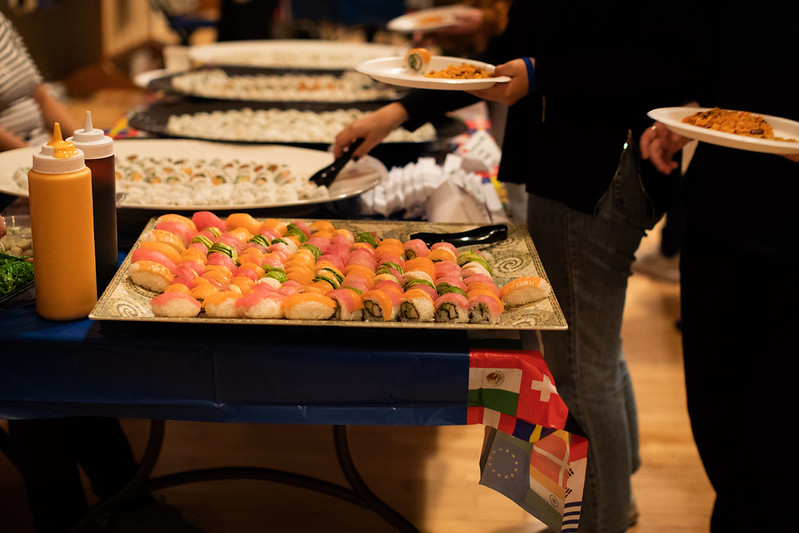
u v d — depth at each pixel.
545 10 1.41
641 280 3.37
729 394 1.58
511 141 1.57
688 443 2.28
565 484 1.07
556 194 1.46
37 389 1.05
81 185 1.02
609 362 1.58
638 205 1.44
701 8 1.46
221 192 1.51
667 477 2.12
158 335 1.04
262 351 1.03
